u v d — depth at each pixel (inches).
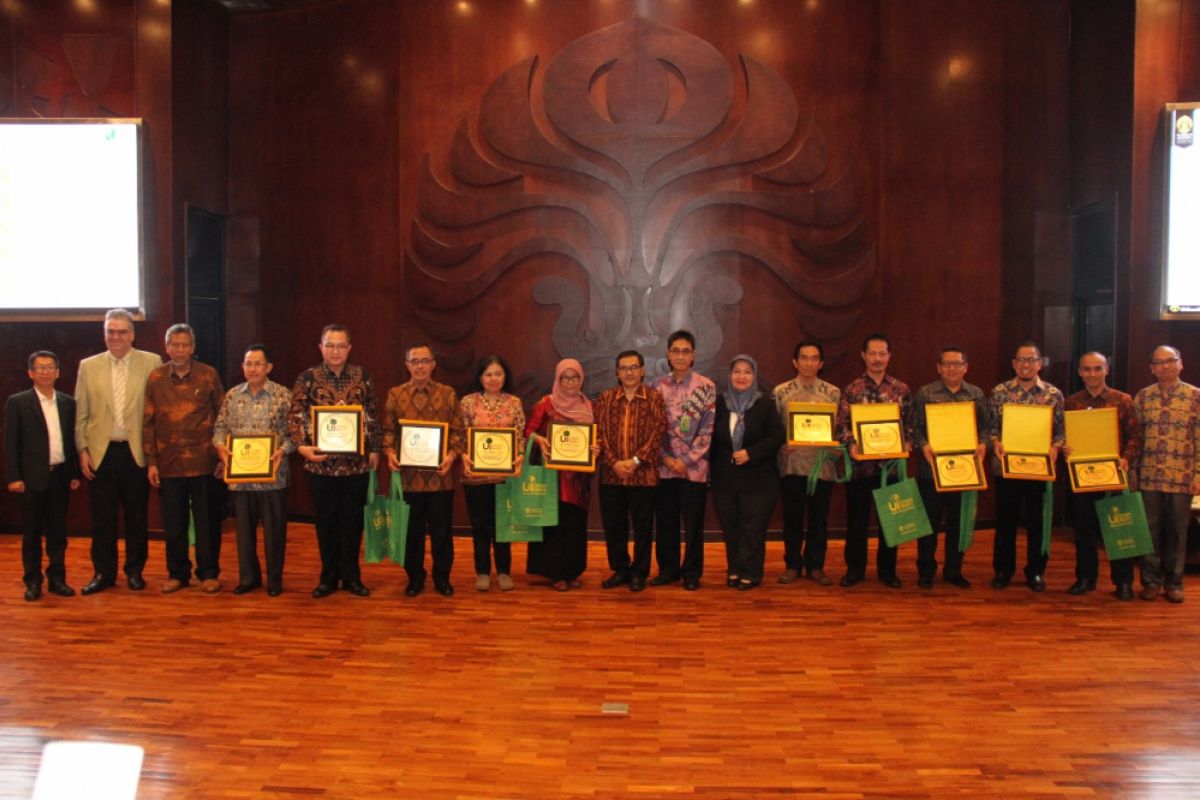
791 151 279.1
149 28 285.0
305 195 306.2
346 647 177.5
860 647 178.1
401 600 212.2
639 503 218.4
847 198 278.7
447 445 212.8
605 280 279.7
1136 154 263.0
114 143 279.0
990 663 168.9
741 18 277.4
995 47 291.3
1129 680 160.1
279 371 311.7
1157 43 261.7
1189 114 257.8
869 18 281.3
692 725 140.6
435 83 286.0
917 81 285.1
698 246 278.8
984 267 291.7
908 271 286.0
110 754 72.7
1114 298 272.4
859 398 223.8
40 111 285.7
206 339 309.4
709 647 177.9
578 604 208.7
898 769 125.9
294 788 120.2
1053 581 232.2
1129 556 209.0
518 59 281.1
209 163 305.0
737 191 277.3
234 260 316.2
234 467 209.0
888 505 216.1
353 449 206.2
